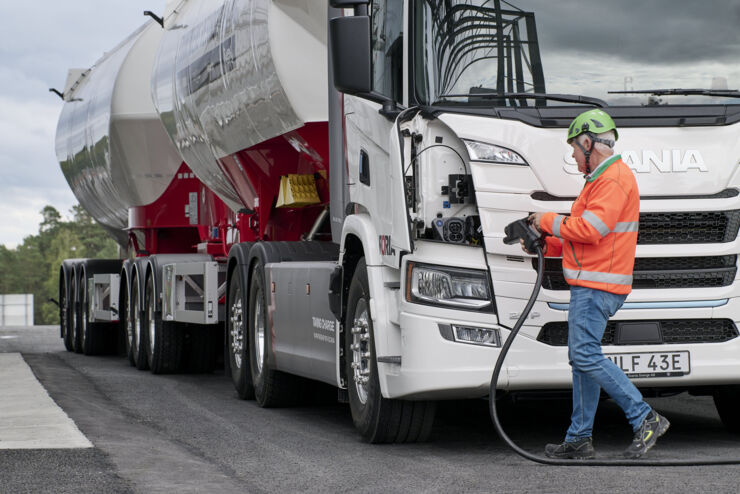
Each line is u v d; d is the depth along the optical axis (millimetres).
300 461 6727
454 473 6125
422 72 6980
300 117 9273
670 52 6988
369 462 6637
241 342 10969
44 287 150125
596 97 6895
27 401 9680
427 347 6730
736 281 6805
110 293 16359
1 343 22984
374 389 7367
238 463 6676
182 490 5668
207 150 12000
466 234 6758
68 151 18953
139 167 15266
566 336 6738
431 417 7352
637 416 6316
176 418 9188
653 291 6746
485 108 6836
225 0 10930
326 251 10062
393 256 6988
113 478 5957
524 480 5812
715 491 5344
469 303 6691
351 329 7855
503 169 6660
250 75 9898
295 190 10328
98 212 19219
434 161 6789
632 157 6746
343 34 6801
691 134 6812
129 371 14484
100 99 16125
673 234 6773
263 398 10016
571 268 6289
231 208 12734
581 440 6438
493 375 6438
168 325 13648
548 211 6621
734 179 6797
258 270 10258
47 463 6387
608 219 6129
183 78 12414
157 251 15906
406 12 7078
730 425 7879
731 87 6957
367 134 7586
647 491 5383
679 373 6754
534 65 6938
